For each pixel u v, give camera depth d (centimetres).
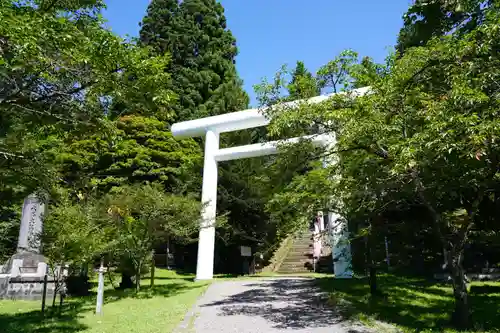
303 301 970
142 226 1328
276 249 2295
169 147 2338
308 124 788
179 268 2308
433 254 1421
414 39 958
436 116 566
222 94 2656
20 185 884
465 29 813
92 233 1051
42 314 902
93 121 670
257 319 770
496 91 617
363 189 803
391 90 666
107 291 1412
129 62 570
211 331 670
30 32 469
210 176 1702
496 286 1170
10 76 561
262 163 1992
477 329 626
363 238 1090
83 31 583
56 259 986
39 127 746
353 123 645
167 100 629
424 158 607
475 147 525
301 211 942
